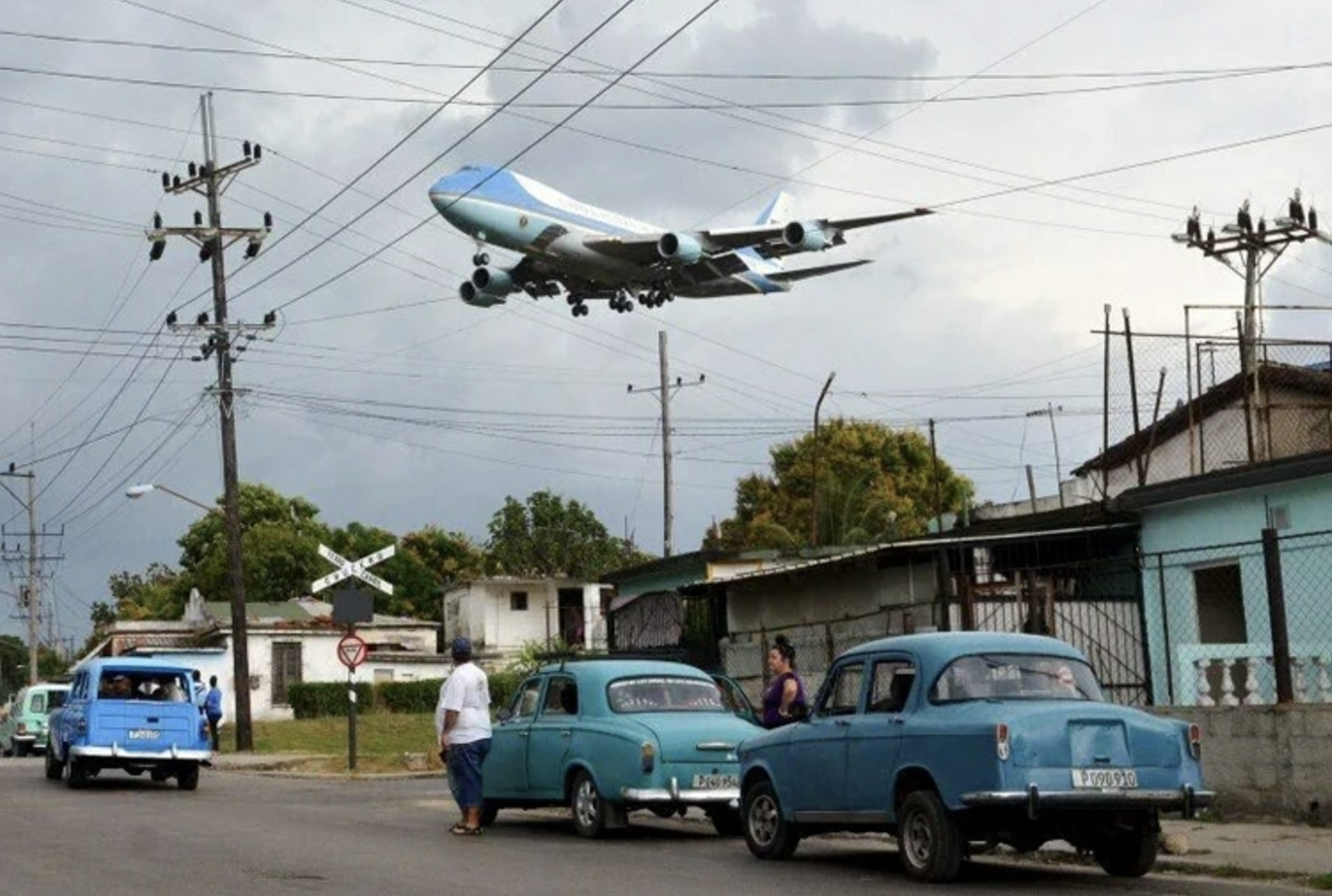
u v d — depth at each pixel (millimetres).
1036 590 23641
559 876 14125
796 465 76562
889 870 14688
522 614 74125
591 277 45250
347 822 19906
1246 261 31469
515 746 18938
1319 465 20016
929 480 76250
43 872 14469
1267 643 20250
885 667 14617
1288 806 17250
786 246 43562
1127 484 34000
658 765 17234
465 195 42812
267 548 91562
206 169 44375
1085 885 13445
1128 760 13195
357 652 34062
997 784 12875
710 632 34250
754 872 14523
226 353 44719
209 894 12906
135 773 31125
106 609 121125
